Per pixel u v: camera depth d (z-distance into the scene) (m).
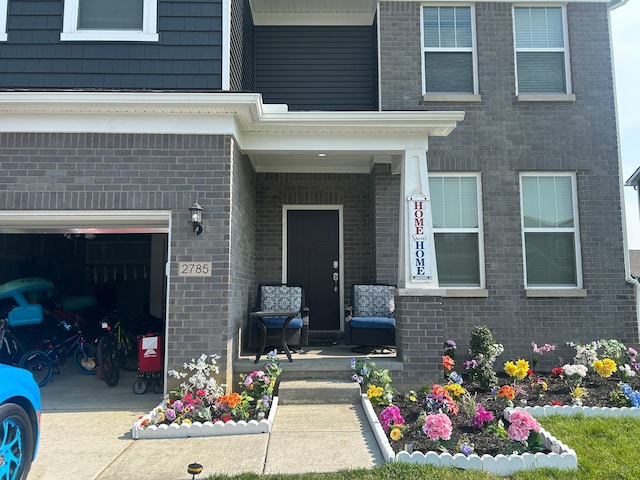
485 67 7.62
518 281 7.24
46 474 3.59
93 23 6.04
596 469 3.65
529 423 3.86
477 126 7.50
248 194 7.16
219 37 5.99
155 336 6.12
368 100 8.59
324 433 4.44
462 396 5.27
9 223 5.97
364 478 3.46
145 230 6.44
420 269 5.99
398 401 5.38
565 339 7.14
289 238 8.27
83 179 5.48
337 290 8.17
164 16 6.02
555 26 7.84
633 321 7.20
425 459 3.74
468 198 7.49
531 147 7.50
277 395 5.50
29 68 5.93
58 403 5.56
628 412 4.99
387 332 6.48
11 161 5.46
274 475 3.52
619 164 7.50
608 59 7.72
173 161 5.53
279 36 8.73
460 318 7.16
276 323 6.43
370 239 8.16
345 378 5.78
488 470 3.65
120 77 5.92
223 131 5.57
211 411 4.87
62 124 5.50
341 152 6.39
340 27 8.77
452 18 7.83
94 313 9.12
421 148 6.21
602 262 7.32
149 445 4.19
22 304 7.18
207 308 5.36
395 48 7.69
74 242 10.30
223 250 5.44
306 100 8.59
